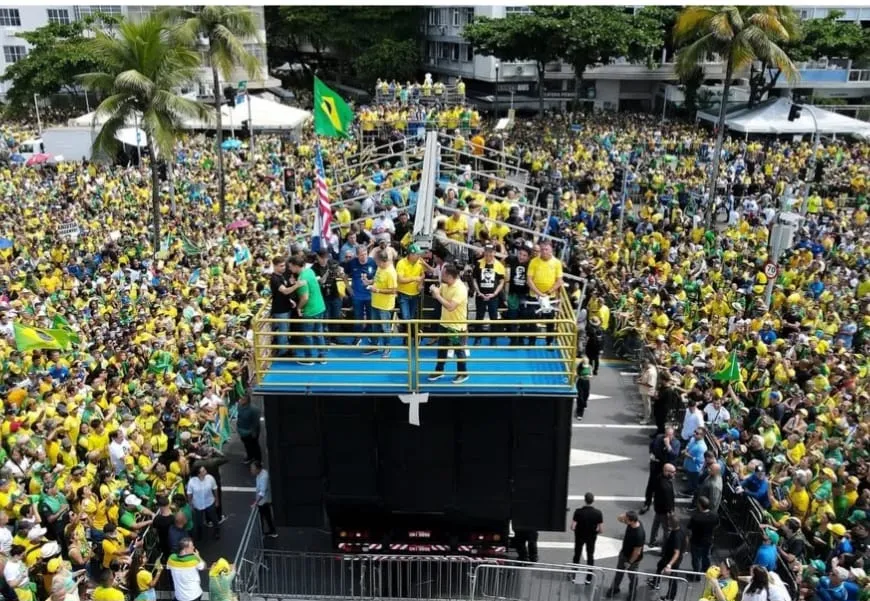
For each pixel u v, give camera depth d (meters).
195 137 53.69
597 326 22.97
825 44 58.69
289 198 38.94
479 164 37.31
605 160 46.91
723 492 17.16
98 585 13.45
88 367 19.52
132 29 32.56
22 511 13.91
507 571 14.48
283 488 13.80
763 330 22.27
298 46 87.81
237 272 27.61
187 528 15.58
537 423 13.27
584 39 57.81
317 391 13.12
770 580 12.75
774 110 49.81
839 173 45.59
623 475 19.03
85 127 50.41
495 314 14.85
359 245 17.05
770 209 37.69
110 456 15.85
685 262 27.62
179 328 21.88
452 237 20.73
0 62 74.19
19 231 32.81
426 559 14.33
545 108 75.69
